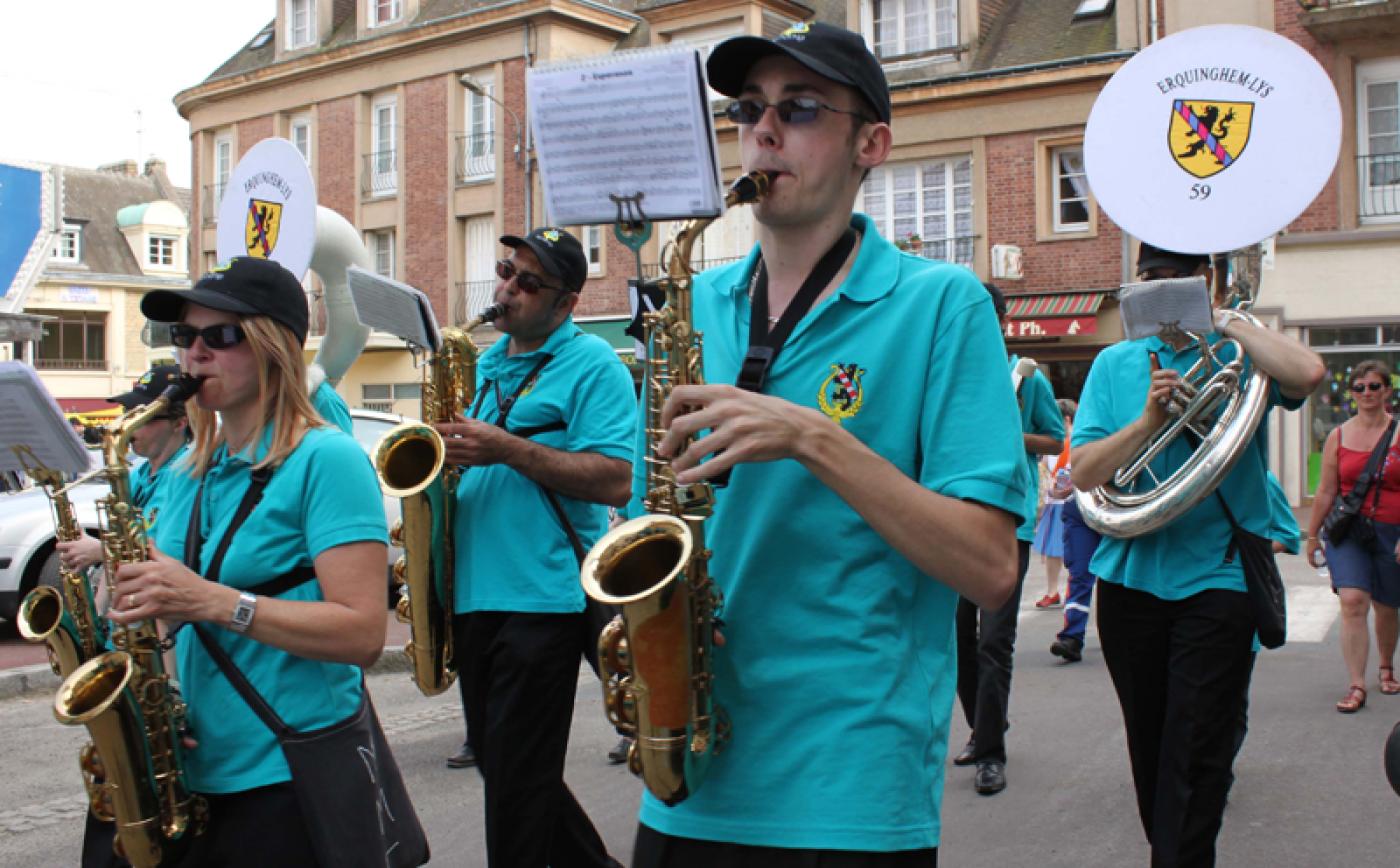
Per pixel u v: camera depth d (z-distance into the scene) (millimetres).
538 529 3971
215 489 2715
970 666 5613
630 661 2094
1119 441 3938
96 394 43531
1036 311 20047
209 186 30734
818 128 2180
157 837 2549
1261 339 3727
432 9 26797
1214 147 3986
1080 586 8258
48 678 7961
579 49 24984
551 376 4250
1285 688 7270
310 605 2564
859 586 2133
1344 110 18125
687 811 2178
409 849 2871
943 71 21391
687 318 2217
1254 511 3732
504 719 3842
